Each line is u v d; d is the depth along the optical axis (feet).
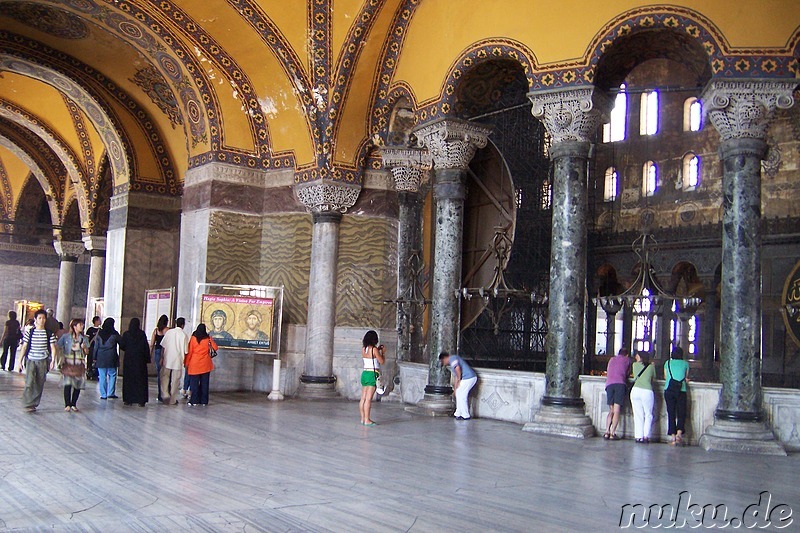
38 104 65.92
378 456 27.68
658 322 87.10
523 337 54.90
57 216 78.48
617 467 27.32
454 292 41.86
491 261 53.42
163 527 17.13
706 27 33.37
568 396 35.53
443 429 35.76
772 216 76.54
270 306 46.68
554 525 18.60
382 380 48.91
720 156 34.42
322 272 48.29
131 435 30.42
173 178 59.21
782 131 76.43
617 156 93.56
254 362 51.26
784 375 73.87
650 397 34.01
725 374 33.22
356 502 20.24
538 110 36.40
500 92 42.27
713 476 26.22
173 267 59.11
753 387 32.76
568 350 35.70
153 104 56.65
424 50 42.86
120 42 49.80
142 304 57.82
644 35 35.17
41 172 77.51
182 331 43.16
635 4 34.24
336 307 48.96
